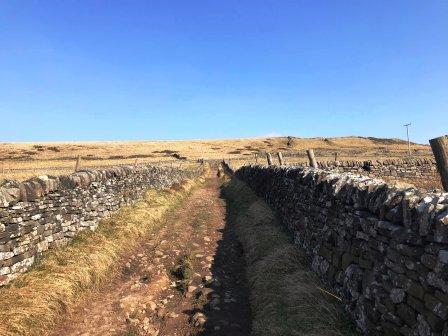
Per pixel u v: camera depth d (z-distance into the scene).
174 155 100.56
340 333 6.27
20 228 9.02
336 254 7.78
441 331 4.27
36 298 8.01
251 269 10.59
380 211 5.95
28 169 52.91
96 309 9.02
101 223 14.30
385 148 104.25
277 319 7.31
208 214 19.91
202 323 8.12
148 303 9.35
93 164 74.19
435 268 4.43
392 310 5.34
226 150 122.25
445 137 5.98
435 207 4.64
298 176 11.91
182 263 11.74
